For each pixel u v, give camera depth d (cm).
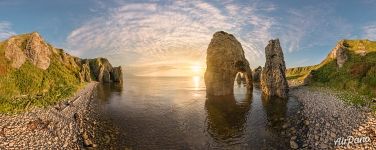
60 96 5431
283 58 5794
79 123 3609
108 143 2900
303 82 7450
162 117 4012
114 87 9025
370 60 6128
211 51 6069
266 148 2730
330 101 4419
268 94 5647
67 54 9750
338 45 7481
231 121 3719
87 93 6625
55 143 2856
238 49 6247
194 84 11375
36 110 4106
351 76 5822
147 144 2873
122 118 3959
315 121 3366
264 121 3653
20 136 2973
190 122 3706
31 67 6272
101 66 11356
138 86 9806
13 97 4866
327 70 7106
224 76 5988
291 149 2684
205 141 2956
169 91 7756
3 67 5584
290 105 4503
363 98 4344
